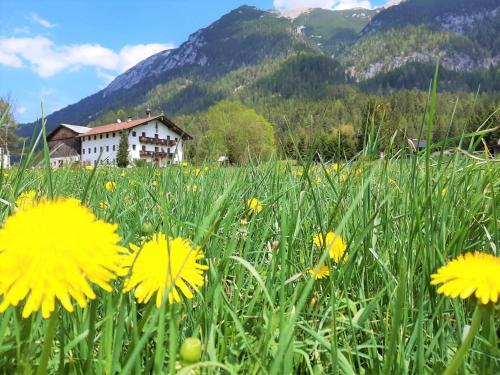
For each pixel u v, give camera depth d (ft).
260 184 11.52
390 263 7.08
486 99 374.63
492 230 7.43
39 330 4.64
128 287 3.58
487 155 8.27
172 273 3.65
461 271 3.64
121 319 3.56
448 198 7.52
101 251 2.78
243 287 7.05
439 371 4.45
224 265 4.90
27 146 6.75
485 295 3.43
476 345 4.93
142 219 8.04
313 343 5.04
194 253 3.92
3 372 3.57
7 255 2.58
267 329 4.33
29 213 2.81
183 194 11.30
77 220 2.85
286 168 11.66
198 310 5.26
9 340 3.72
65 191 10.41
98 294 5.08
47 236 2.61
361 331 5.65
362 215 8.16
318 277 6.09
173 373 3.21
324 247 6.11
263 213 8.74
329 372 4.86
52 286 2.57
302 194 7.78
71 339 4.52
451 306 5.84
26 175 10.75
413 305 5.96
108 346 3.77
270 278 6.03
